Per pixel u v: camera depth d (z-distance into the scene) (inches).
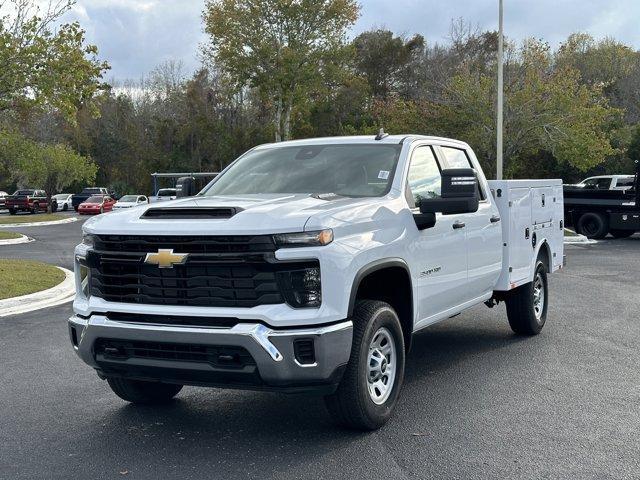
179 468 181.9
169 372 191.6
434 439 201.9
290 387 184.2
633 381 263.6
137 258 192.2
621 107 2097.7
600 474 176.7
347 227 193.5
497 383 262.1
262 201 205.9
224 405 238.2
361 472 178.1
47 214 2023.9
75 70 713.0
